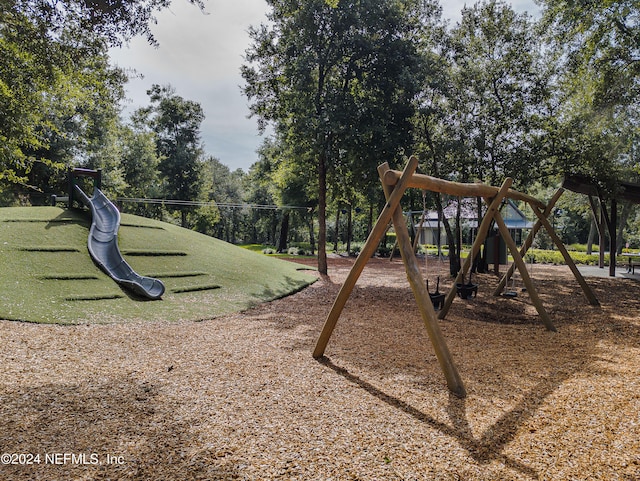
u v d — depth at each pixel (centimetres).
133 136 3428
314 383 441
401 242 489
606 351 580
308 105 1490
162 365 502
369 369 492
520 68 1398
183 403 383
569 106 1409
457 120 1491
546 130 1371
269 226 4766
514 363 517
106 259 1064
